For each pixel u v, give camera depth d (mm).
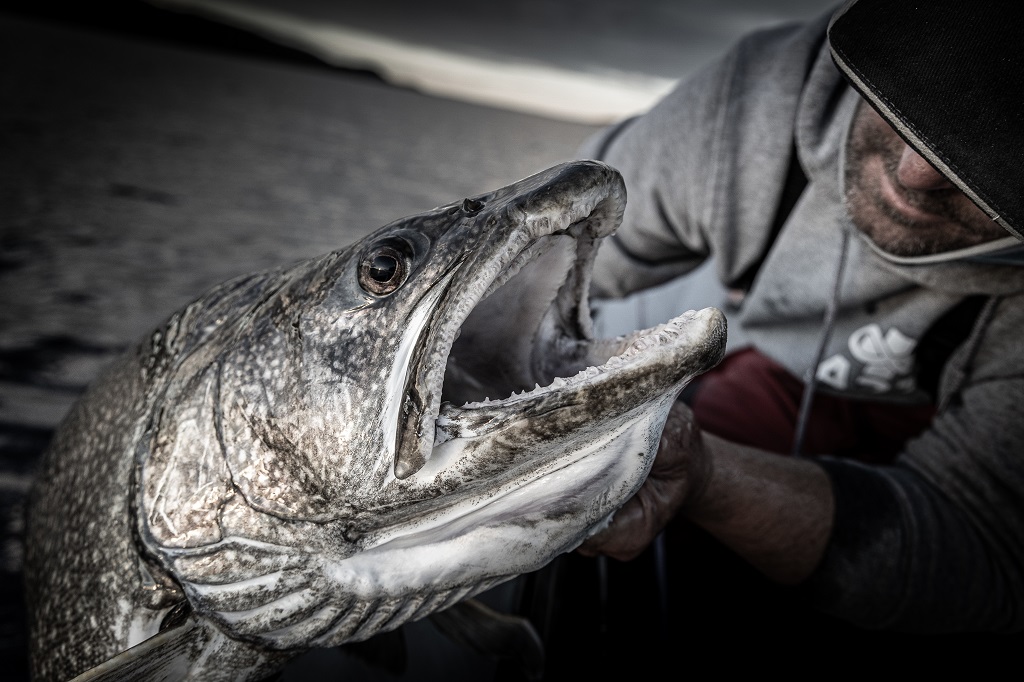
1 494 745
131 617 409
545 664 516
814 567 465
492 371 417
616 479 366
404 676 490
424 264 358
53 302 1342
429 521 374
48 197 2281
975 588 465
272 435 376
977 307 498
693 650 567
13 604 625
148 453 407
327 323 374
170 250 1883
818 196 532
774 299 587
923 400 572
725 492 434
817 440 614
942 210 421
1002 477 463
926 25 347
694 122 591
